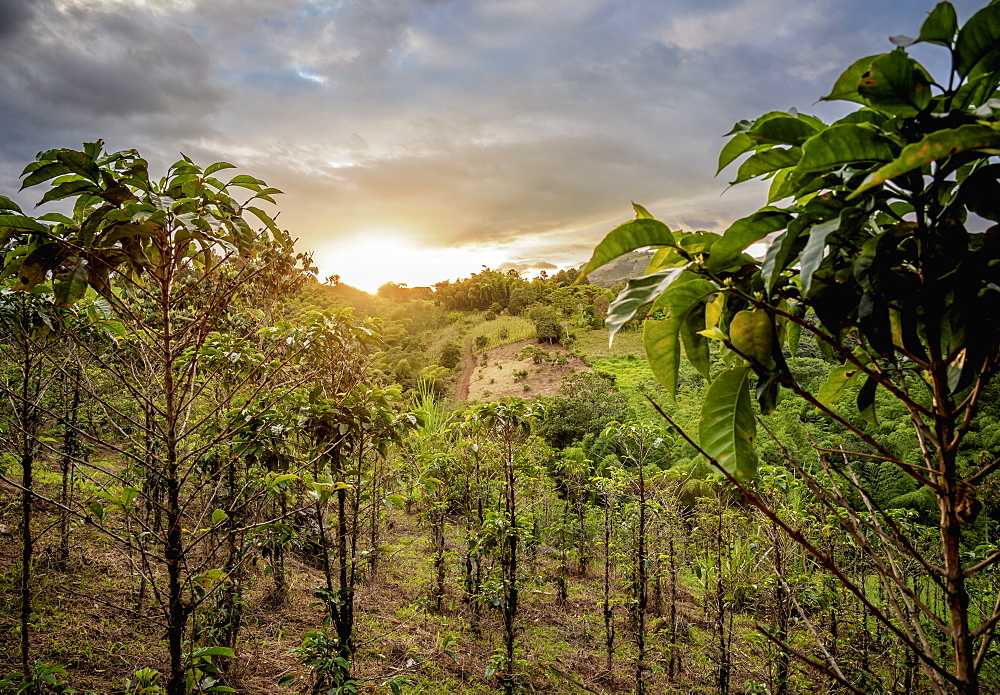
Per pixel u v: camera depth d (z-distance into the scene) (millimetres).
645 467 6262
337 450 3691
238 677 3713
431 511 6617
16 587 4184
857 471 10930
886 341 958
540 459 7812
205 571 2314
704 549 6043
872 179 786
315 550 4023
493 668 4406
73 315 3008
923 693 4434
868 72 851
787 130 1052
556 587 7305
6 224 1767
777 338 1121
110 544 2176
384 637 5000
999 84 864
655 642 6012
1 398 3352
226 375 3582
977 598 3670
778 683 4367
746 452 1172
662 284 1017
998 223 845
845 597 4852
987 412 11242
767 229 1005
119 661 3631
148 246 2053
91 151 1828
